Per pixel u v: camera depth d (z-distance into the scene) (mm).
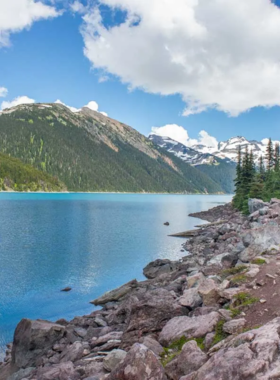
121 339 13055
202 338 10469
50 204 117688
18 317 20875
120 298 23391
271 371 6418
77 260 35906
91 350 13203
